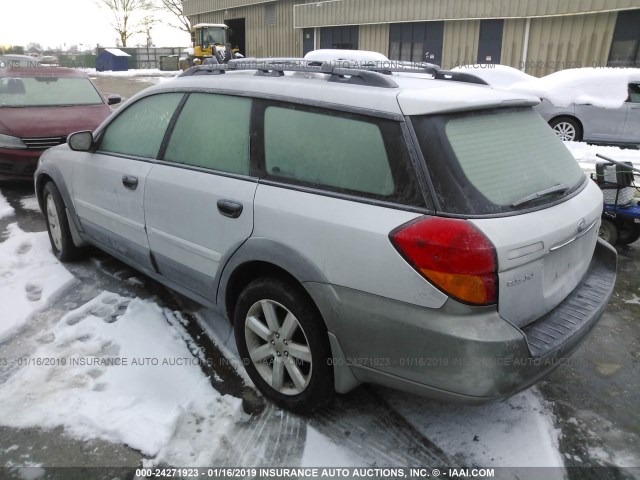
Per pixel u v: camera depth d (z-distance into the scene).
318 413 2.69
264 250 2.53
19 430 2.52
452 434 2.55
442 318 2.02
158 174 3.19
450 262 1.97
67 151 4.21
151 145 3.36
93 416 2.59
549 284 2.32
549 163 2.54
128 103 3.66
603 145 10.05
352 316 2.24
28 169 6.45
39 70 8.20
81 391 2.78
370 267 2.15
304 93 2.57
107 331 3.35
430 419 2.66
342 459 2.40
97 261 4.51
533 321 2.27
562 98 10.11
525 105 2.65
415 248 2.03
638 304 3.93
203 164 2.96
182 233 3.04
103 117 7.32
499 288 2.01
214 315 3.61
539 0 16.48
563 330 2.25
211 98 3.02
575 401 2.83
